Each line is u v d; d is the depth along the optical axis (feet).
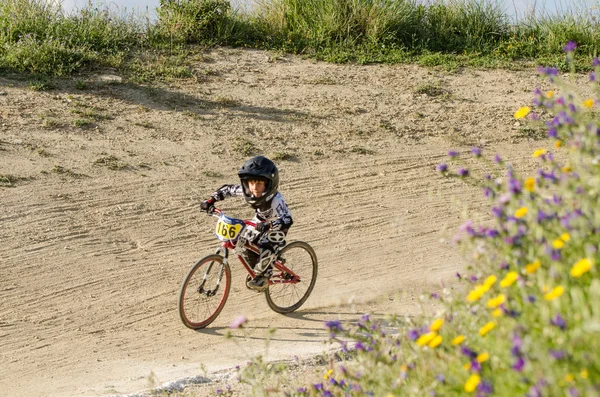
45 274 28.86
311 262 29.07
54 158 38.24
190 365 22.47
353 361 16.99
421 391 11.03
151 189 36.96
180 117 45.34
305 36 60.64
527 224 11.12
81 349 24.00
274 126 45.93
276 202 25.61
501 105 52.37
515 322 10.12
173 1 58.70
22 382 21.49
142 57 53.31
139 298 28.02
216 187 38.01
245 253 26.71
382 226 35.99
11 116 41.88
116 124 43.24
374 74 56.39
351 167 41.98
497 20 64.90
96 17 55.11
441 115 50.11
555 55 61.52
